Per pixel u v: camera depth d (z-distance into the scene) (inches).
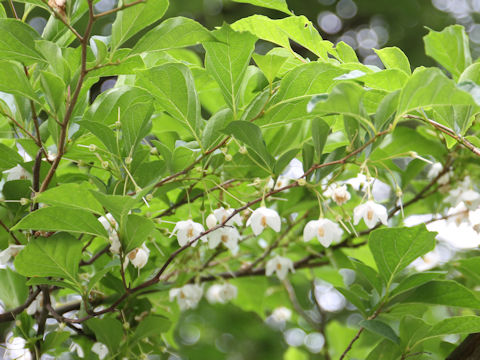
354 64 44.7
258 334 81.6
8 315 45.8
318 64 44.1
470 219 47.7
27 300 45.6
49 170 45.1
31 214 43.0
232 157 46.1
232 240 45.1
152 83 44.2
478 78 44.0
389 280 45.4
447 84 41.3
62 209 43.1
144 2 42.0
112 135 44.6
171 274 48.5
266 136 48.0
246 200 48.1
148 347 47.5
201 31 43.2
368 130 43.9
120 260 44.4
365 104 45.3
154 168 45.3
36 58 43.7
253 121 45.0
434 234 44.2
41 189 43.9
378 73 43.8
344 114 42.9
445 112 44.3
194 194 46.7
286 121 45.1
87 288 45.4
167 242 49.3
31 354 45.6
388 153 48.9
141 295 48.6
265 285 54.4
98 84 81.5
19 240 45.9
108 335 45.5
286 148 47.9
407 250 44.8
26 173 46.0
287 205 49.1
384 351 45.4
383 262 45.1
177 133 48.8
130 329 46.2
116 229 44.0
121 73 44.6
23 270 44.1
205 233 44.5
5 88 43.6
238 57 44.1
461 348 44.8
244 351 83.9
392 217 51.5
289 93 44.6
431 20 94.6
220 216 45.2
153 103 45.4
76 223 43.5
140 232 43.4
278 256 49.8
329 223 45.0
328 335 55.5
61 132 43.4
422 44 93.4
